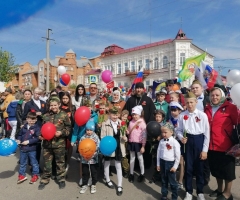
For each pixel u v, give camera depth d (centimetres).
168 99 541
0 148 407
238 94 326
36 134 446
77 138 447
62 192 401
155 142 445
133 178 448
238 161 541
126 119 468
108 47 4394
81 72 5797
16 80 6906
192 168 359
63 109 489
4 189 415
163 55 3478
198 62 853
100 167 504
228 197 355
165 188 362
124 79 4041
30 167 507
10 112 706
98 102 540
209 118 361
